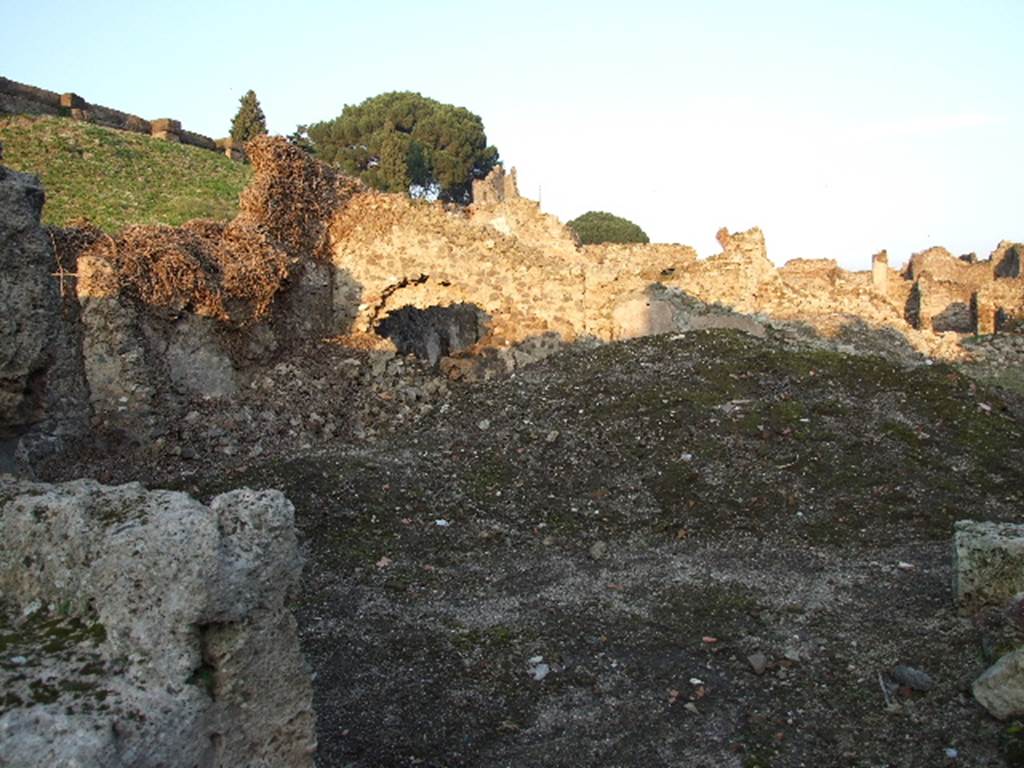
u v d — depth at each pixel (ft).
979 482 33.58
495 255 53.01
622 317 55.98
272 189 46.44
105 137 86.17
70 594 11.30
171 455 34.73
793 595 24.35
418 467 35.01
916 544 28.32
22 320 15.60
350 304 50.19
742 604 23.72
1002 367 68.85
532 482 34.71
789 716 18.16
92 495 12.37
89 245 35.06
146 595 10.82
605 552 28.19
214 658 11.14
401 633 21.57
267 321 43.06
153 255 36.65
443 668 19.93
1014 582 21.11
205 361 38.68
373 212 50.72
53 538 11.72
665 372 45.98
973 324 100.68
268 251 42.37
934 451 36.14
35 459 30.63
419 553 27.22
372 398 43.91
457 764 16.40
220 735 11.03
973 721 17.51
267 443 37.70
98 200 73.20
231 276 39.58
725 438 37.37
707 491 32.96
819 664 20.27
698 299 60.54
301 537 27.12
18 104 84.84
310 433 39.60
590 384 45.39
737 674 19.93
